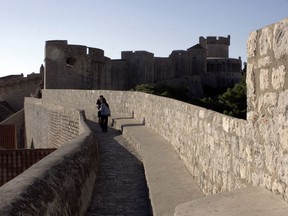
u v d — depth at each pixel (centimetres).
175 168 963
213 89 7812
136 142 1375
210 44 9175
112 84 6488
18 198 413
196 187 802
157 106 1538
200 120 808
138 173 1092
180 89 5456
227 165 621
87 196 792
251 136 535
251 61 552
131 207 813
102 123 1870
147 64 6881
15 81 6475
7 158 1498
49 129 3006
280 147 460
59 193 529
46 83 4788
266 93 500
